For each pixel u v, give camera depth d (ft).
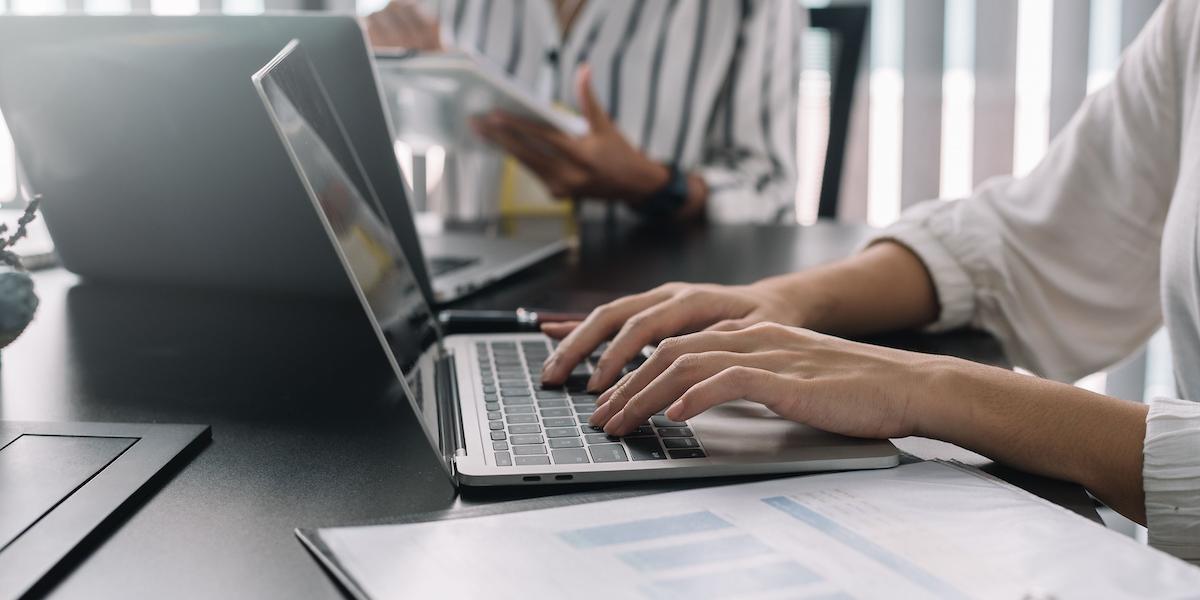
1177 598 1.12
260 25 2.46
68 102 2.70
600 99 6.36
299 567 1.28
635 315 2.18
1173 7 2.71
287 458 1.71
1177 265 2.39
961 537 1.28
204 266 3.03
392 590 1.13
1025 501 1.41
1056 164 2.96
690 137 6.21
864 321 2.70
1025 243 2.91
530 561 1.20
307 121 1.74
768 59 6.01
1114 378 7.82
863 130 7.82
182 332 2.66
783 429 1.75
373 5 7.84
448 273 3.29
